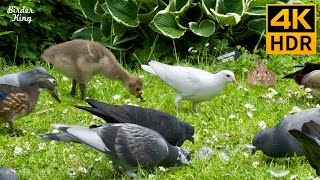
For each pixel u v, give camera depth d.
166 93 9.20
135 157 6.00
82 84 8.82
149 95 9.13
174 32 10.55
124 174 6.25
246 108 8.54
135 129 6.06
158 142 6.13
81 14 11.75
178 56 10.99
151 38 11.21
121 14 10.84
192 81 8.13
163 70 8.29
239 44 11.79
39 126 7.79
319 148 5.49
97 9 11.16
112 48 11.13
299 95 9.32
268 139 6.63
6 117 7.32
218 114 8.41
